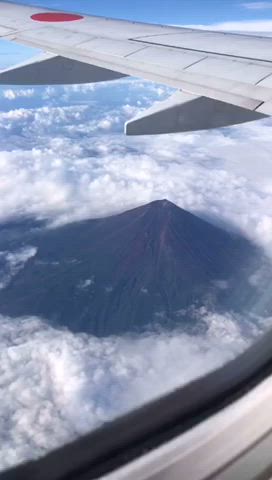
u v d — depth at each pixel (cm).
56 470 280
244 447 301
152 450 293
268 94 1226
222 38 2027
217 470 286
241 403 328
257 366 364
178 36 2106
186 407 325
